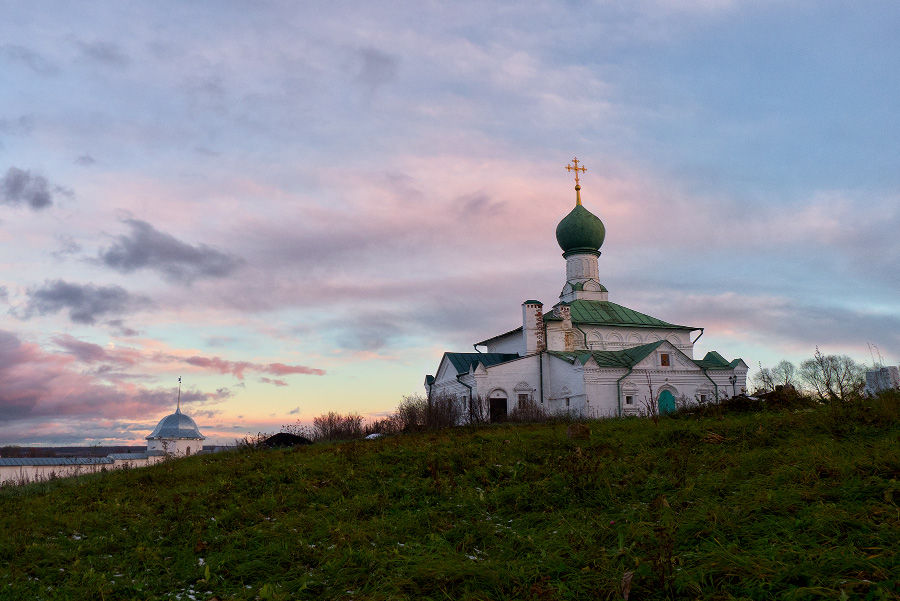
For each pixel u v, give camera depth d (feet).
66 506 47.91
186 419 250.78
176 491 48.60
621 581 20.90
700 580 20.20
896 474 28.07
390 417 109.60
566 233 160.86
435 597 22.45
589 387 121.29
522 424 84.07
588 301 154.20
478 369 127.65
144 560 30.86
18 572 29.48
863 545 21.48
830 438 39.63
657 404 123.24
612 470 37.68
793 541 22.43
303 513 37.91
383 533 31.55
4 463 174.50
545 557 24.58
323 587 24.97
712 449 42.16
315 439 104.17
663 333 148.46
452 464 45.47
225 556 29.63
